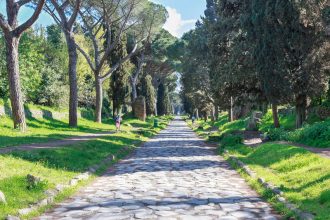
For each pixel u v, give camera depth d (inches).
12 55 1060.5
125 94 2314.2
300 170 510.6
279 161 610.2
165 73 3636.8
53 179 474.0
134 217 331.6
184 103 4254.4
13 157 559.8
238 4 1235.9
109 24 1787.6
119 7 1813.5
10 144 762.2
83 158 675.4
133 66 2876.5
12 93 1071.6
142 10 1959.9
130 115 2694.4
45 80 1701.5
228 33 1262.3
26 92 1510.8
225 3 1257.4
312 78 986.7
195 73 2244.1
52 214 346.0
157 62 3105.3
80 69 2129.7
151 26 2076.8
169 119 3988.7
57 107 1771.7
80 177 518.9
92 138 1045.8
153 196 420.2
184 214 342.3
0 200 338.0
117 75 2261.3
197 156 844.6
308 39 972.6
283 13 963.3
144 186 481.4
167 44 2854.3
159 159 785.6
